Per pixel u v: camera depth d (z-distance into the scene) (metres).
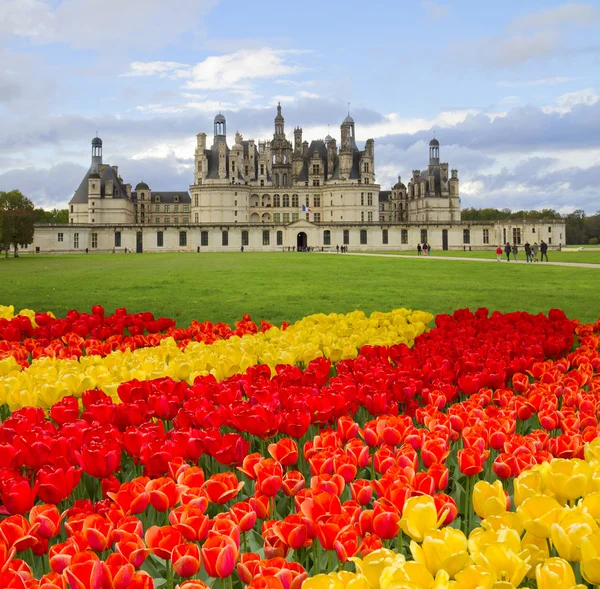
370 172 163.62
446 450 6.83
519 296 32.44
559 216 198.75
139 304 30.03
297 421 7.46
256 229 149.38
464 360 10.98
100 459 6.34
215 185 156.62
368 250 147.25
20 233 104.94
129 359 11.87
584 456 6.73
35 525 5.15
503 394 8.89
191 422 7.80
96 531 4.93
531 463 6.28
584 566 4.45
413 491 5.52
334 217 163.50
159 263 78.06
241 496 7.09
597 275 47.28
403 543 6.34
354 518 5.18
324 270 58.12
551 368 10.41
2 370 10.55
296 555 5.87
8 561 4.49
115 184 169.75
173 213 192.12
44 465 6.45
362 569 4.41
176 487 5.78
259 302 30.64
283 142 179.25
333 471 6.30
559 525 4.80
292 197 168.75
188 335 15.52
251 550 6.12
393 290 36.66
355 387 8.81
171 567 5.39
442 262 73.75
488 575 4.19
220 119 161.00
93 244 148.25
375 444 7.15
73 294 35.12
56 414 7.84
